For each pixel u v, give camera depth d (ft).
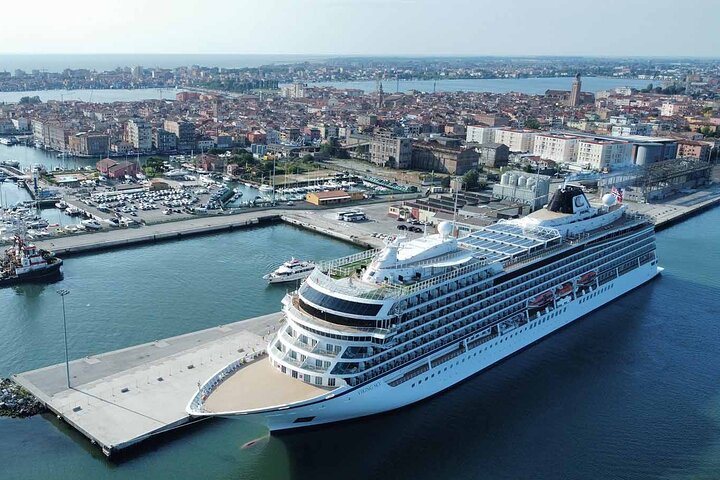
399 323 325.21
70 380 361.30
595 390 382.22
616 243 508.53
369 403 321.52
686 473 310.45
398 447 326.03
